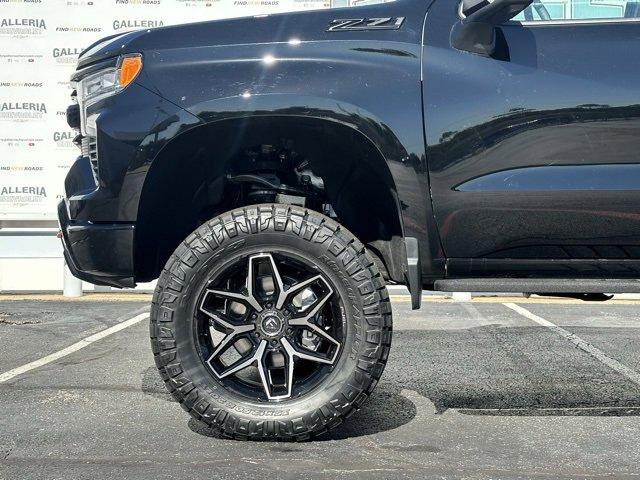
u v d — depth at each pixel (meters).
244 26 2.87
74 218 2.89
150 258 3.00
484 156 2.74
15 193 8.31
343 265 2.73
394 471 2.54
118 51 2.86
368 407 3.42
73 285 7.95
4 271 8.27
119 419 3.23
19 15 8.20
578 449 2.80
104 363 4.50
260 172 3.07
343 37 2.81
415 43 2.79
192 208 3.11
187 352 2.77
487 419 3.22
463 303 7.46
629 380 3.97
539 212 2.75
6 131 8.28
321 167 3.00
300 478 2.47
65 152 8.33
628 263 2.80
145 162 2.75
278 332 2.77
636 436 2.96
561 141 2.73
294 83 2.74
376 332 2.73
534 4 2.84
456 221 2.77
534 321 6.21
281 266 2.88
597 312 6.79
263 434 2.75
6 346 5.12
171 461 2.64
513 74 2.75
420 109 2.73
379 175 2.94
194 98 2.75
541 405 3.46
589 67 2.74
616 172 2.72
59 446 2.84
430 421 3.18
